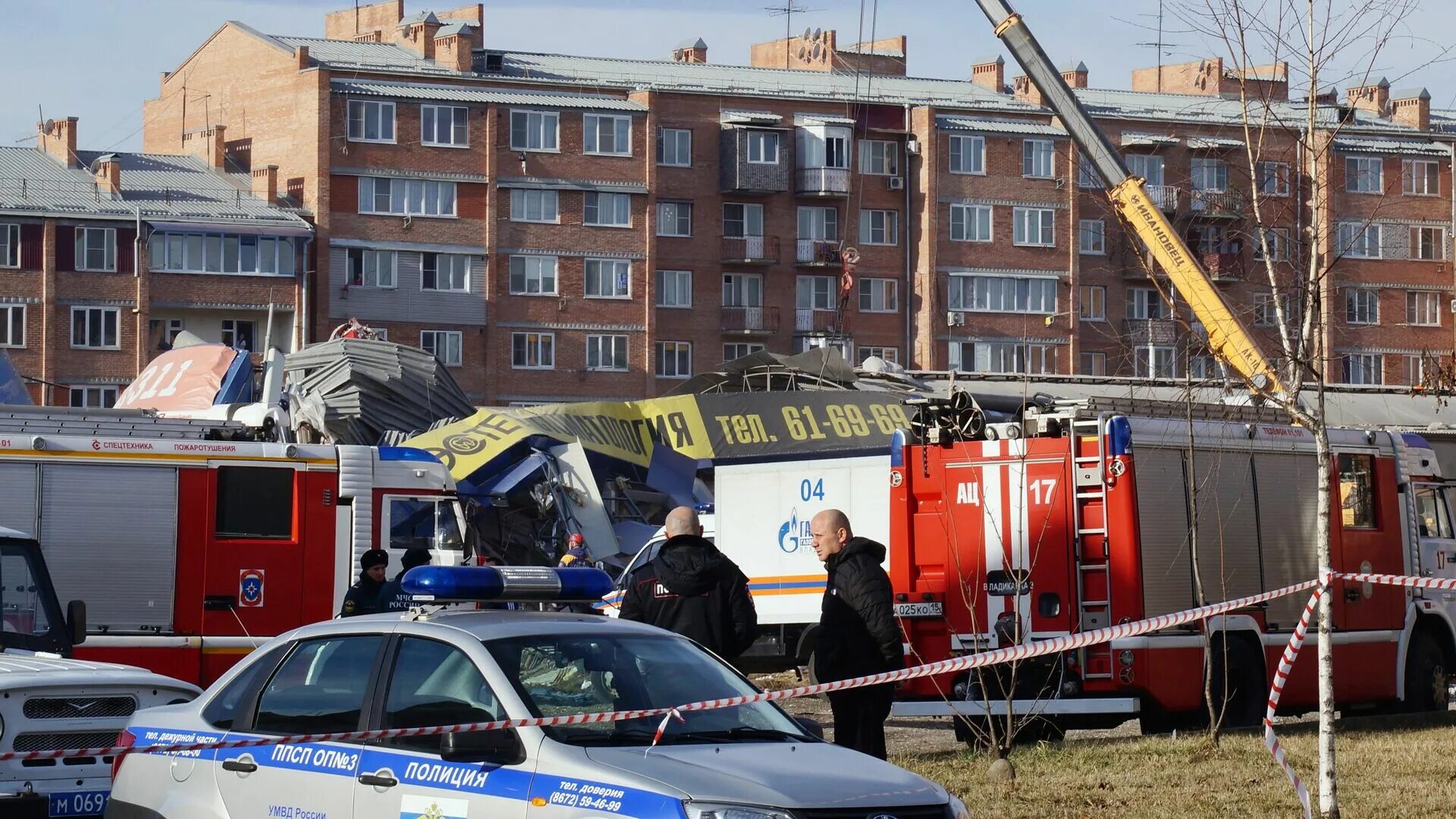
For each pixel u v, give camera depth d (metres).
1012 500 44.69
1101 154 72.44
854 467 63.84
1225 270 129.25
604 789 19.44
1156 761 38.56
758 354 117.19
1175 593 44.06
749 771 19.91
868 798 19.91
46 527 48.75
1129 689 43.19
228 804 22.52
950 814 20.47
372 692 21.91
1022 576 44.25
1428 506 52.81
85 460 49.44
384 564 41.28
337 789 21.45
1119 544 43.34
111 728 28.02
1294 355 31.77
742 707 22.75
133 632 49.44
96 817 27.62
